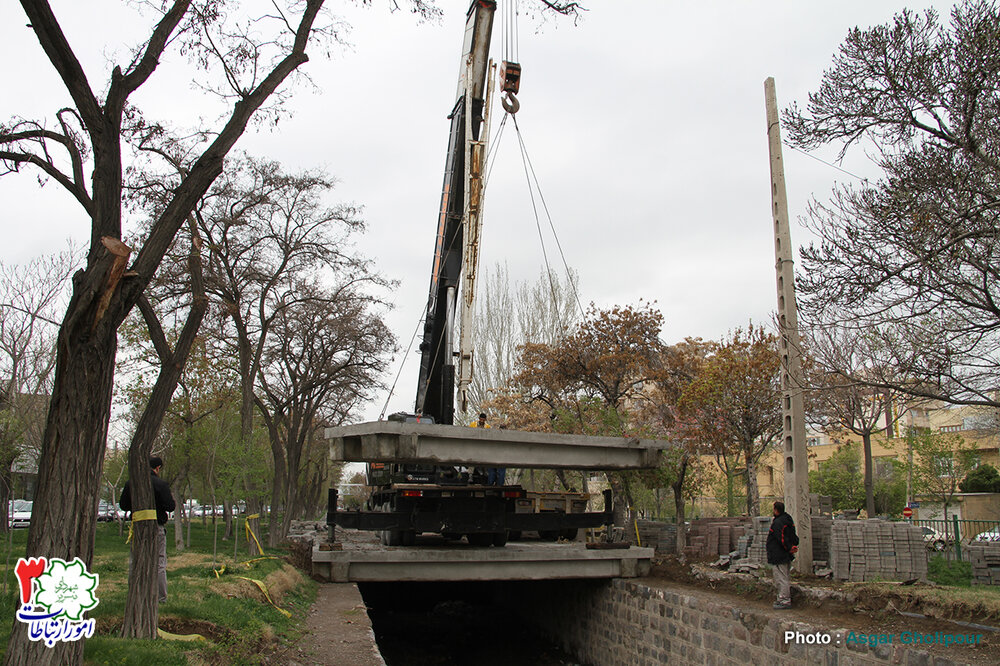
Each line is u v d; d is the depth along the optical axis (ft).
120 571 38.78
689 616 41.09
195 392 73.15
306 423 91.50
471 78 53.88
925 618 31.42
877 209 33.65
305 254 69.36
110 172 17.84
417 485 46.42
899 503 121.39
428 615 74.28
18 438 51.03
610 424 65.16
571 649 57.98
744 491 133.49
